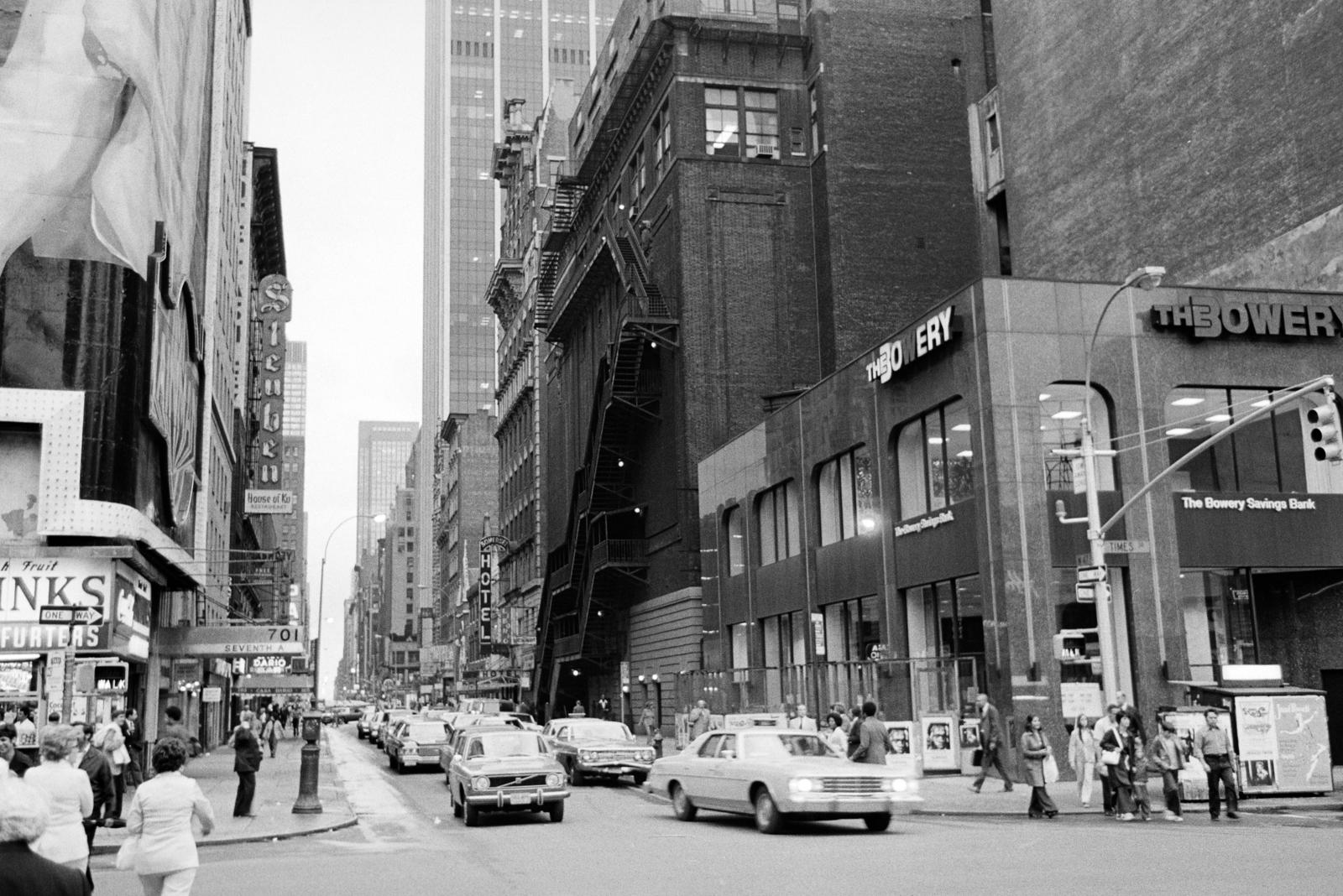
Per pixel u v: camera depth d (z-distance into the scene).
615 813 22.55
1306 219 33.84
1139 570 28.44
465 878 13.81
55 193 31.58
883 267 53.59
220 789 30.08
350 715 121.06
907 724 28.64
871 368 34.34
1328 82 33.31
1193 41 38.31
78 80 32.25
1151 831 17.75
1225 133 36.88
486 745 21.91
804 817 18.39
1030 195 46.06
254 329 88.62
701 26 55.53
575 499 68.00
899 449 33.84
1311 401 30.53
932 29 56.44
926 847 15.83
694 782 20.44
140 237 32.72
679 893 12.13
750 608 43.34
